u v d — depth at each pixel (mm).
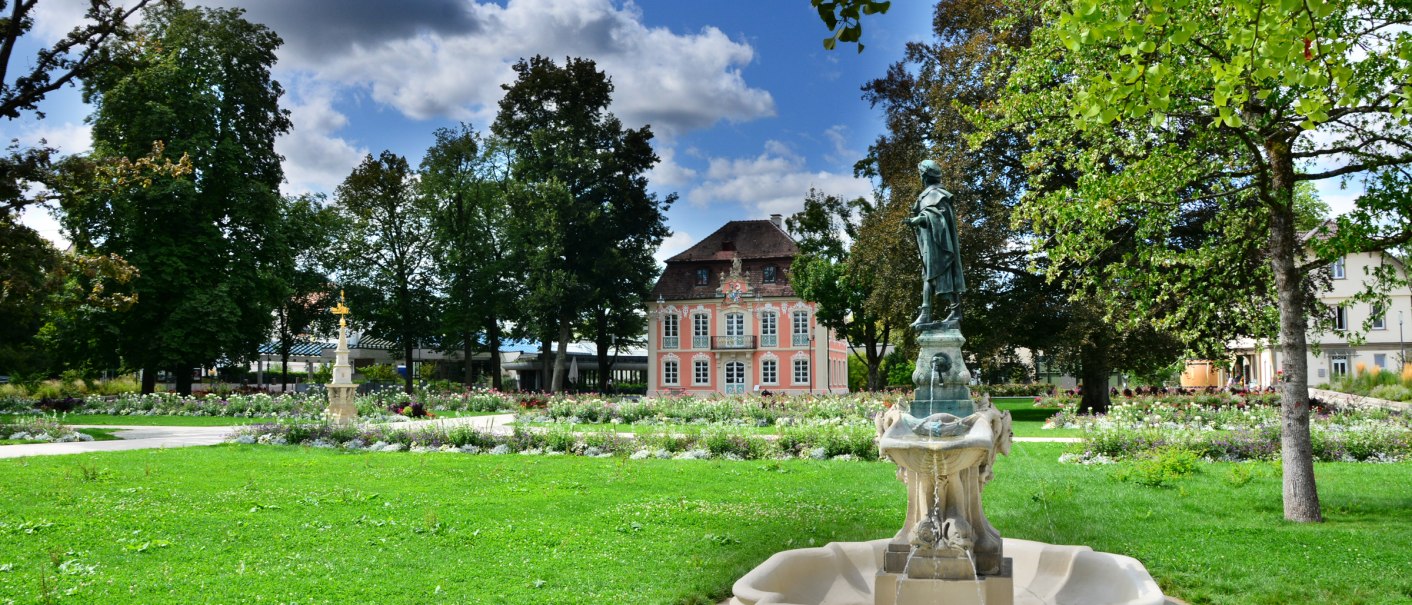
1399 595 7828
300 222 47656
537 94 59531
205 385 64125
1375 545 9523
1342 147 11500
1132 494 13172
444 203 56562
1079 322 30062
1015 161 31578
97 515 11828
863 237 35438
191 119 42250
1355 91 7488
